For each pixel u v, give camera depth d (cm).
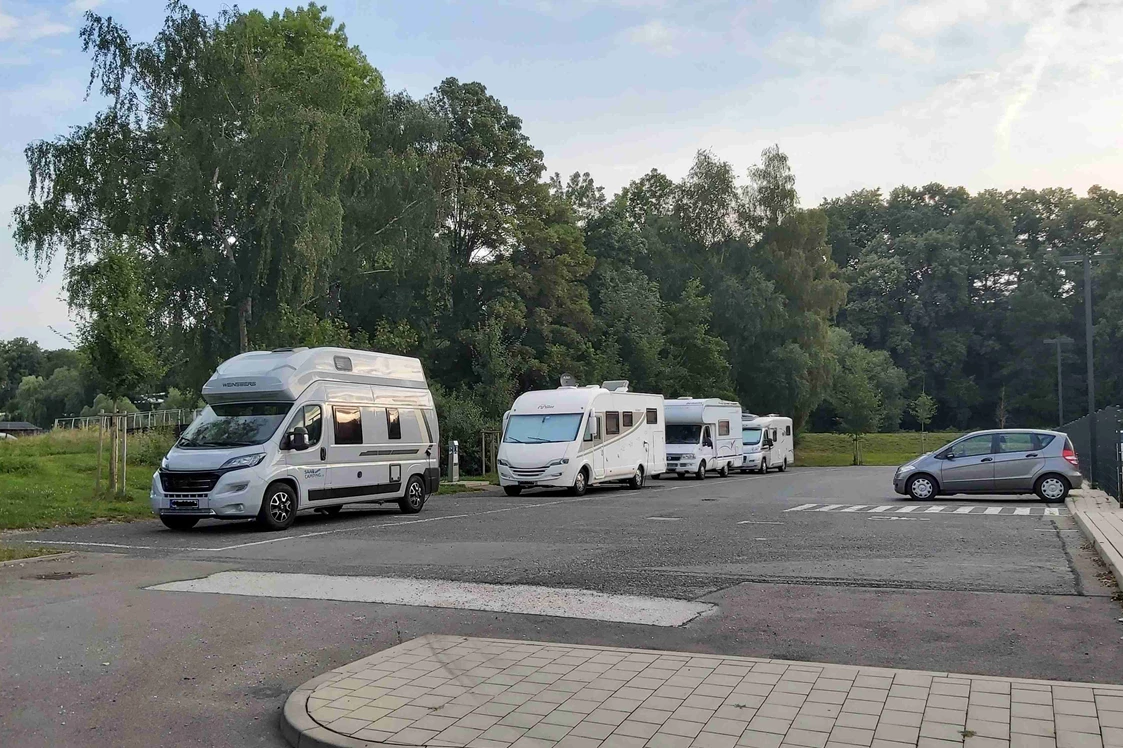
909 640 711
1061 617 785
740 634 737
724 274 6706
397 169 4169
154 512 1562
